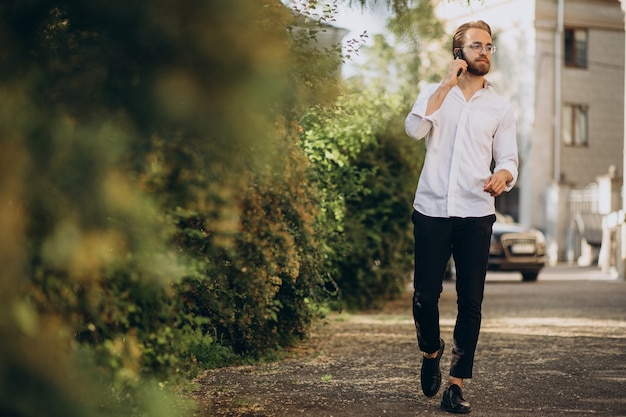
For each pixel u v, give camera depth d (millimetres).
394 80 24141
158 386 2725
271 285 6090
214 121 1928
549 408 4770
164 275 2600
